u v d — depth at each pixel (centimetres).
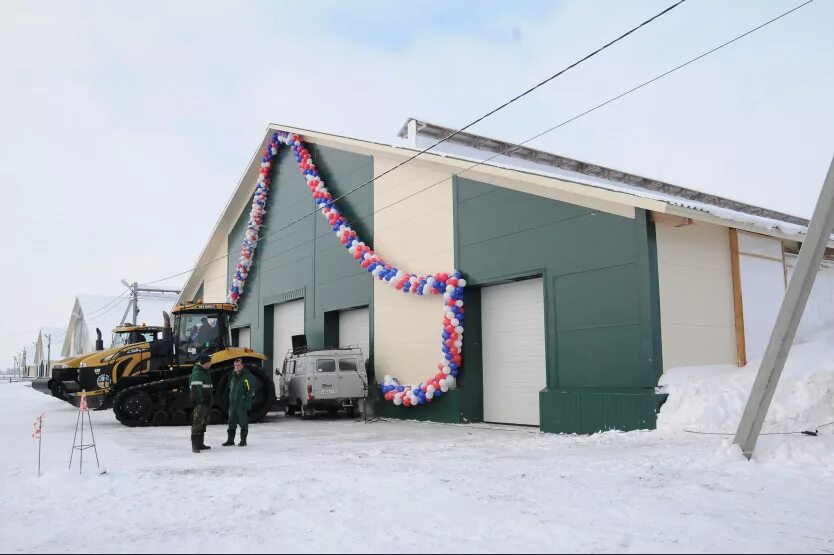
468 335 1600
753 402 802
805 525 527
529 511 589
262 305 2675
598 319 1270
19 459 1008
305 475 814
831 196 773
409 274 1784
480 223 1569
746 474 728
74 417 1975
